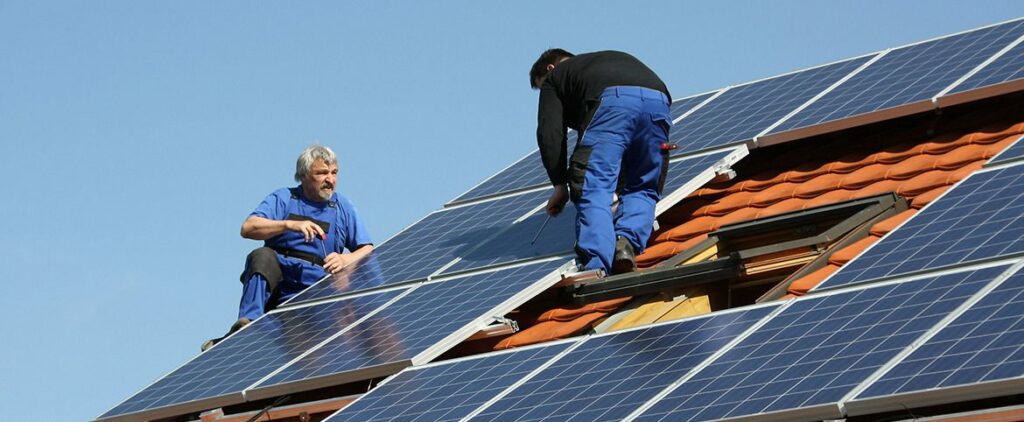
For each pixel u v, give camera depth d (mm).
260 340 24953
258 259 28500
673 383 17109
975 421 14836
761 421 15594
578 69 24906
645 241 24750
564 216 26688
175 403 22766
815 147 28594
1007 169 20922
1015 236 18031
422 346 21656
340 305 25672
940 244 18703
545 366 19219
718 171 26703
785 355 16844
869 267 18812
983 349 15133
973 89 25625
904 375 15266
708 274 22797
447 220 29422
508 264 24719
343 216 29844
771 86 31109
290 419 22203
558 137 24703
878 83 28234
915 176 25547
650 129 24547
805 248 22891
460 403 18859
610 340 19547
